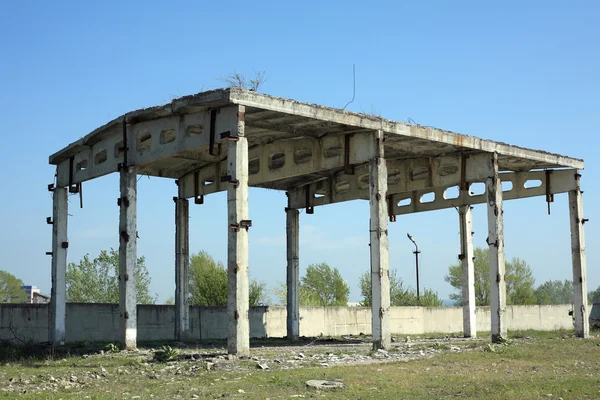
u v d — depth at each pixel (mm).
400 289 51281
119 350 23391
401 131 23828
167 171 30203
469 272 32938
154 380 16266
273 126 23219
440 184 28688
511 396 12859
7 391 14914
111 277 48062
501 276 26328
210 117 21141
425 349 23422
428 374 16688
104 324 29953
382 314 22266
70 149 27375
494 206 26672
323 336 35406
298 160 26031
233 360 18609
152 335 31125
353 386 14688
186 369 17703
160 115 23078
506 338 26188
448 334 39594
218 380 15828
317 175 31484
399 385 14750
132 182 24234
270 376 16188
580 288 30266
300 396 13586
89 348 25047
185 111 21984
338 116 22203
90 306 29625
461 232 33094
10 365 20547
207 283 44250
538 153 28484
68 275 47625
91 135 25828
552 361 19859
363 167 30438
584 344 25266
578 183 30188
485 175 27125
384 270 22469
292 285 32719
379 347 22188
